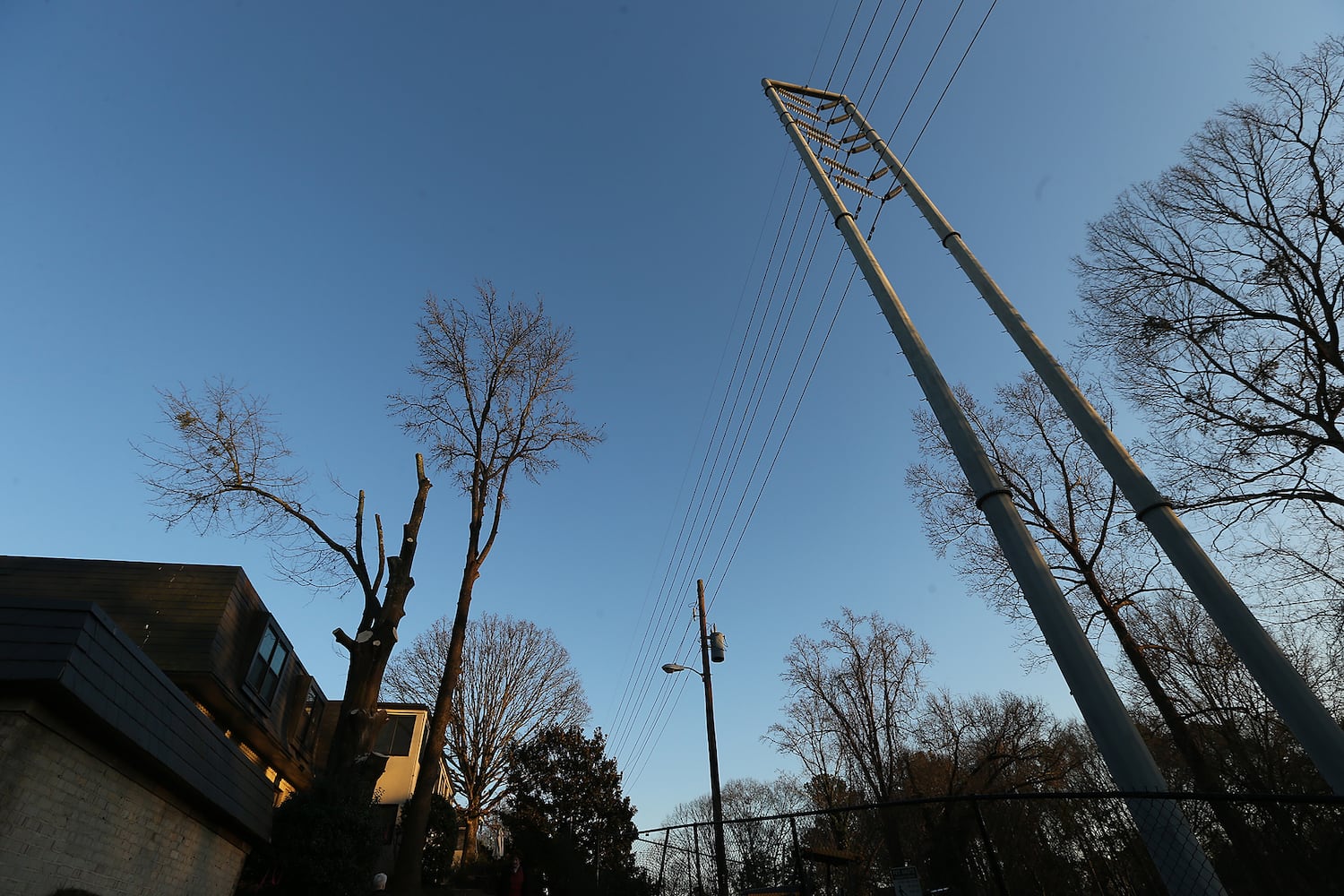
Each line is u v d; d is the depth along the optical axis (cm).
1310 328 1493
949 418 779
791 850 1508
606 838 2467
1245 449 1545
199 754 970
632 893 2153
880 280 944
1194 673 1931
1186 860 491
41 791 704
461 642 1617
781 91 1401
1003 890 671
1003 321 931
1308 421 1488
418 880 1398
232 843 1189
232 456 1630
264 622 1769
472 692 3350
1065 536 1948
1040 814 2081
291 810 1290
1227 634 633
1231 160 1652
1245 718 1791
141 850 902
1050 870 1969
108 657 730
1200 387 1622
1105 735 553
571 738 2716
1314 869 1242
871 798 2891
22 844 678
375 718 1438
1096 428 790
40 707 687
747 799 4609
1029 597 643
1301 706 570
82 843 775
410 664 3488
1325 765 546
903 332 876
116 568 1630
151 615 1564
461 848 3122
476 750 3225
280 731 1973
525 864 2377
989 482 716
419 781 1467
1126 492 745
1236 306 1608
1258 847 1216
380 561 1636
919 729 2958
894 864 2109
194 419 1617
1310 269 1517
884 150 1246
